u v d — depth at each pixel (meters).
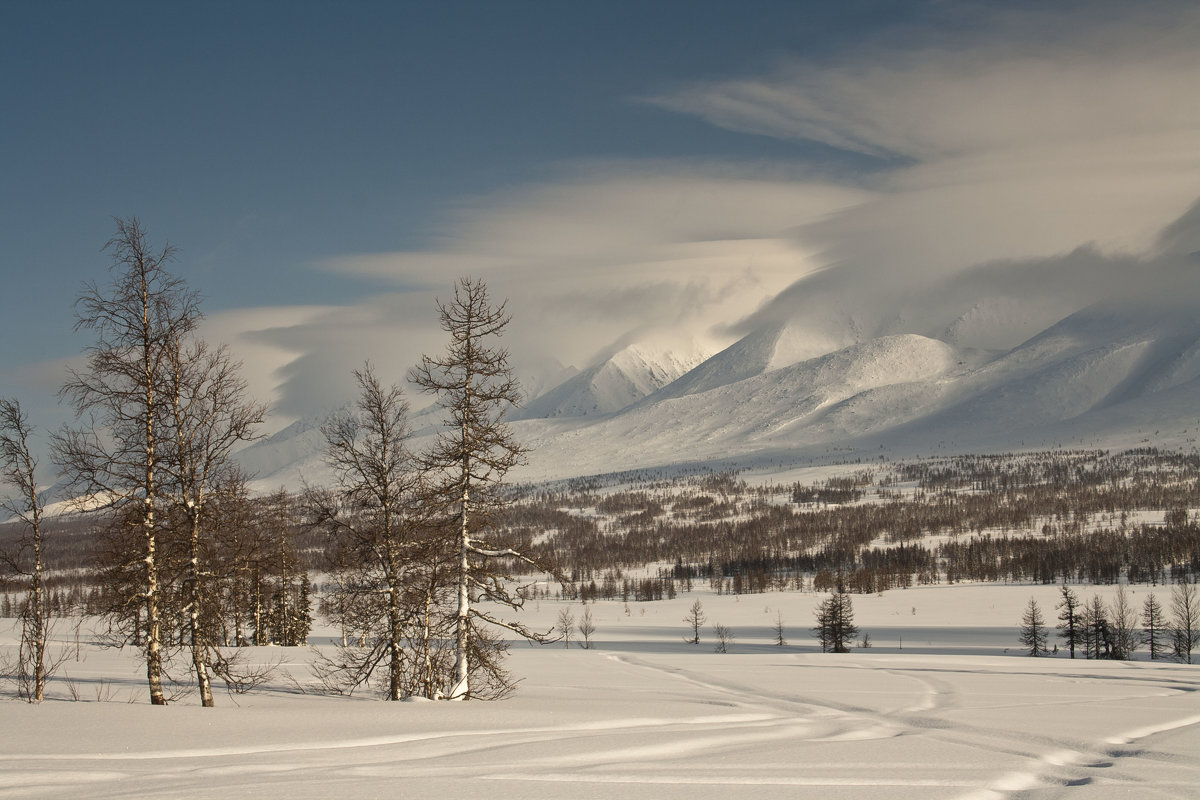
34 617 29.11
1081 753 21.89
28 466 28.06
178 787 15.55
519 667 69.06
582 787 16.09
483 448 30.94
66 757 18.00
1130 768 19.58
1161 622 117.31
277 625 75.75
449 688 33.16
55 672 42.19
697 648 113.12
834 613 110.25
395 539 31.48
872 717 30.41
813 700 38.06
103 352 24.69
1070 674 56.75
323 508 31.78
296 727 22.41
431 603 31.97
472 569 31.67
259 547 27.84
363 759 18.55
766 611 181.62
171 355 25.36
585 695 37.69
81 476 24.27
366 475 31.53
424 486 31.03
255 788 15.48
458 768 17.73
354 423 31.89
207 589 26.14
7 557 28.45
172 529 25.14
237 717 23.80
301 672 43.88
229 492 26.36
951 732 25.80
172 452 25.33
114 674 42.38
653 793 15.70
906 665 67.31
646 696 37.91
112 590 25.58
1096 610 110.50
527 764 18.28
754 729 25.39
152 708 24.91
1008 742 23.58
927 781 17.34
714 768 18.25
